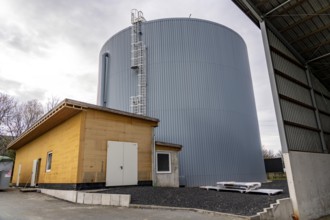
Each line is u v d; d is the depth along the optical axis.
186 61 21.03
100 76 25.45
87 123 10.45
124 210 7.18
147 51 21.84
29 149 18.61
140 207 7.56
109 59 24.48
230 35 23.66
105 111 11.19
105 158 10.75
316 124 12.09
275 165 35.78
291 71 11.88
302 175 9.40
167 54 21.30
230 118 20.86
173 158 15.23
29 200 9.79
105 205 8.19
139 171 12.12
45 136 14.90
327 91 15.42
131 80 21.84
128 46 22.95
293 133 10.12
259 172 21.97
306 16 11.05
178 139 19.30
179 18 22.14
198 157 18.94
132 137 12.20
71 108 10.10
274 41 11.46
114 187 10.75
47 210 7.20
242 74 23.55
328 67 13.78
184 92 20.34
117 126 11.62
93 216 6.27
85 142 10.20
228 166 19.47
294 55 12.77
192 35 21.78
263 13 10.97
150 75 21.19
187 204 7.72
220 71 21.70
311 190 9.52
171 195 8.99
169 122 19.78
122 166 11.33
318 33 11.88
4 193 13.04
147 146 12.88
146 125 13.15
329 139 12.96
